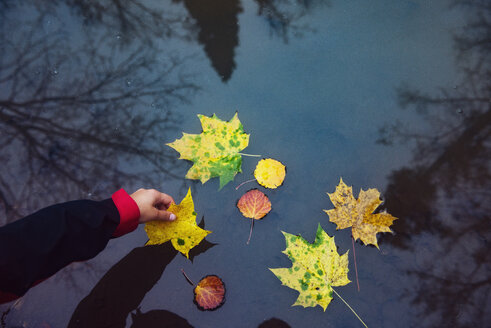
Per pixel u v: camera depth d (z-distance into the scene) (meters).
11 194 0.77
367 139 0.80
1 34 0.90
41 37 0.90
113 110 0.83
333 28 0.89
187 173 0.77
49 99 0.84
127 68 0.87
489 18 0.89
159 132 0.81
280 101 0.83
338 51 0.87
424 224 0.73
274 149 0.79
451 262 0.70
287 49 0.88
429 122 0.81
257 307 0.68
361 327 0.67
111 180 0.78
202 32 0.90
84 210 0.62
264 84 0.85
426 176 0.76
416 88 0.84
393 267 0.70
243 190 0.76
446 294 0.68
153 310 0.68
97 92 0.85
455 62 0.86
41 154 0.80
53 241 0.58
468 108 0.82
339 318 0.67
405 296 0.68
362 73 0.85
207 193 0.76
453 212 0.74
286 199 0.75
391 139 0.80
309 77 0.85
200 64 0.87
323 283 0.69
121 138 0.81
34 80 0.86
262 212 0.74
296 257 0.70
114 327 0.67
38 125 0.82
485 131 0.79
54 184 0.77
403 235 0.72
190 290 0.69
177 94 0.84
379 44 0.88
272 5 0.92
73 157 0.79
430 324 0.67
